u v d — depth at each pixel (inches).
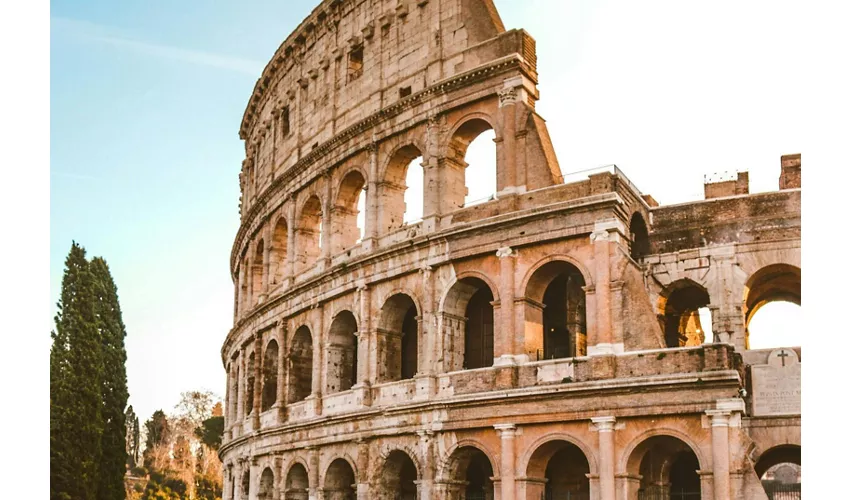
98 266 3823.8
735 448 2012.8
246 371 3565.5
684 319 2839.6
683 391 2085.4
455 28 2733.8
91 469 3420.3
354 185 3036.4
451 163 2664.9
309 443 2842.0
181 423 7283.5
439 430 2427.4
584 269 2292.1
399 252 2637.8
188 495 6033.5
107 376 3698.3
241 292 3946.9
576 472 2410.2
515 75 2527.1
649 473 2297.0
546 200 2390.5
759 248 2469.2
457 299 2566.4
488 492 2554.1
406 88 2832.2
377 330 2696.9
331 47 3216.0
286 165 3417.8
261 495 3152.1
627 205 2400.3
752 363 2346.2
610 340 2214.6
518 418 2285.9
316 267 3019.2
